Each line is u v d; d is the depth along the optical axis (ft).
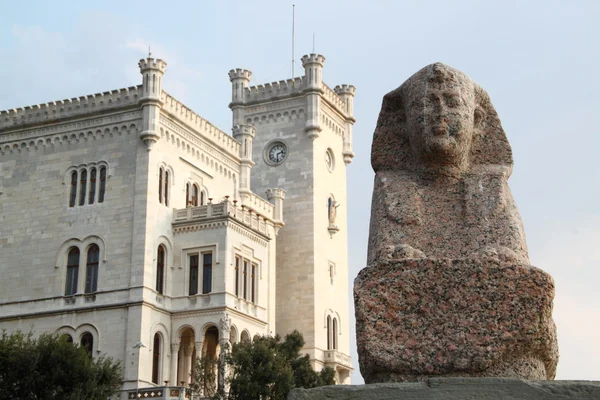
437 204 26.61
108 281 185.88
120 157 194.90
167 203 195.31
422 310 24.31
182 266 190.49
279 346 172.65
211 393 159.53
